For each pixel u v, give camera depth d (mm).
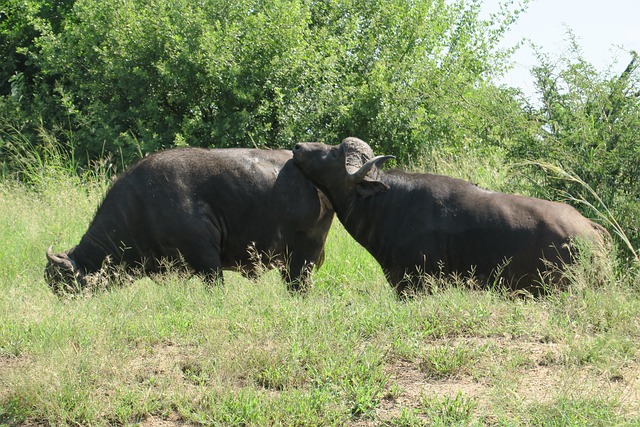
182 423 8406
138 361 9820
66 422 8430
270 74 26453
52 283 14164
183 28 26922
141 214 14227
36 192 24547
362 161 13602
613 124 15656
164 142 27297
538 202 13031
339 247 18156
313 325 10547
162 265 14430
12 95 31547
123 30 27656
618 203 14930
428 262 13102
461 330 10570
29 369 9227
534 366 9453
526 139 16078
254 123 26531
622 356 9578
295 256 14617
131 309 12148
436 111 27047
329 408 8438
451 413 8234
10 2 33688
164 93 28125
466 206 13086
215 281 13938
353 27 29922
